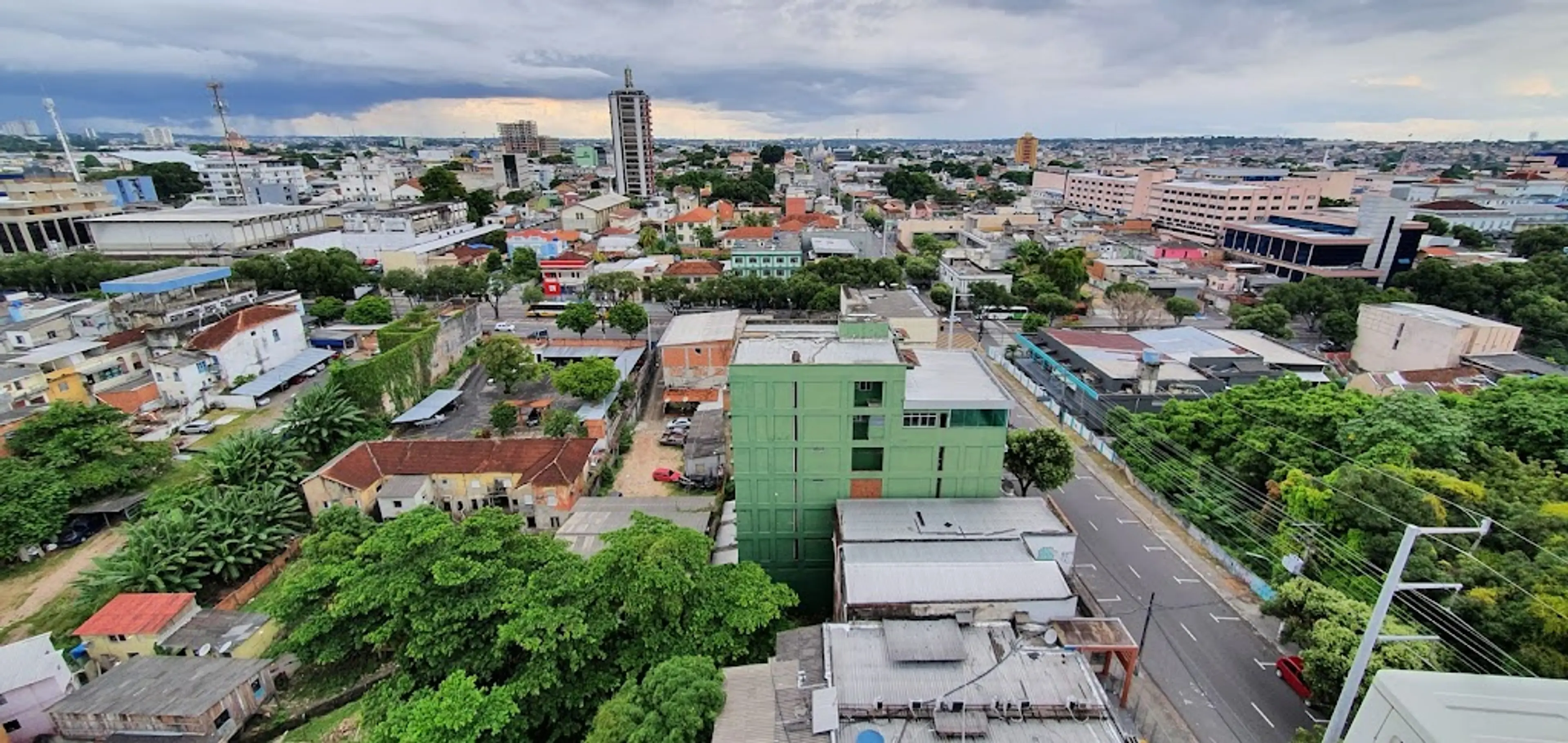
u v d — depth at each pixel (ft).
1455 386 232.73
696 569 124.88
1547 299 315.99
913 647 107.34
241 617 155.84
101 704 128.67
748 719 96.84
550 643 113.80
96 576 161.79
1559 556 126.41
